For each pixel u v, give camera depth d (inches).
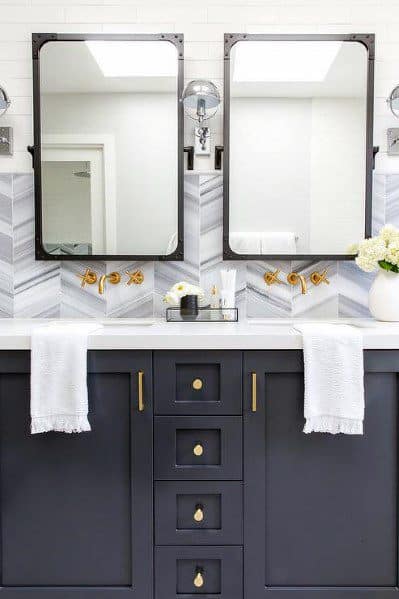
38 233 71.1
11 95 72.2
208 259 72.6
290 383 51.9
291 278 72.3
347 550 52.7
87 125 70.6
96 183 71.1
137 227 71.3
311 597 52.6
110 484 52.6
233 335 50.8
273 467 52.2
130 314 72.9
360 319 69.7
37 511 53.0
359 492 52.5
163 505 52.2
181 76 70.0
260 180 70.8
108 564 52.9
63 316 73.2
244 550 52.3
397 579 52.8
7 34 71.9
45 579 53.2
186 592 52.7
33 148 70.7
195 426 51.7
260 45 70.2
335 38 69.9
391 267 63.3
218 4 71.4
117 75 70.3
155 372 51.5
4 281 72.9
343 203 70.9
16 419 52.9
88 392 52.1
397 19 71.4
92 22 71.9
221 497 52.1
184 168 71.8
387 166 72.2
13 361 52.1
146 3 71.6
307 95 70.3
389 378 52.2
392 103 68.6
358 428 49.4
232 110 70.3
